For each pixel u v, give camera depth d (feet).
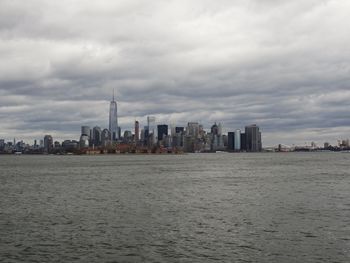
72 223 170.91
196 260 117.29
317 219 175.22
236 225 163.94
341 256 119.34
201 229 156.66
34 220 178.70
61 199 254.47
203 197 259.80
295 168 633.61
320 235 144.56
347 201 233.76
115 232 152.46
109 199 252.01
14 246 132.67
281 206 215.31
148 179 421.59
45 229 158.51
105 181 398.83
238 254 122.42
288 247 129.18
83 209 210.59
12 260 118.42
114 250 127.95
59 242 137.69
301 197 254.06
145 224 167.73
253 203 228.84
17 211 205.57
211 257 119.85
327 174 481.05
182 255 122.21
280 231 151.64
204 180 403.54
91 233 151.02
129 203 232.73
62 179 433.48
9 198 262.67
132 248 130.11
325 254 121.39
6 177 473.67
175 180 406.21
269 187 322.34
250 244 133.39
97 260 118.21
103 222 172.86
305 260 116.06
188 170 597.11
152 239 141.28
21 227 162.61
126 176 472.03
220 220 175.63
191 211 201.57
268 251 125.18
